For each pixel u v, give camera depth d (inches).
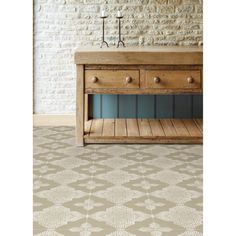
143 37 224.7
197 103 227.0
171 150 186.2
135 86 187.0
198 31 224.4
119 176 152.2
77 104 189.2
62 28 224.4
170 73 186.5
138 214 118.6
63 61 226.4
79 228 109.2
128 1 222.4
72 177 151.0
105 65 186.1
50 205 125.3
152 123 215.6
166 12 223.3
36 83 227.9
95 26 224.4
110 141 193.6
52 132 217.6
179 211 120.6
